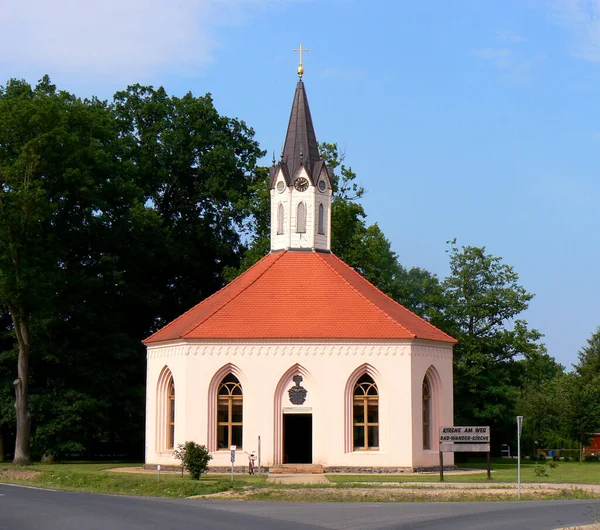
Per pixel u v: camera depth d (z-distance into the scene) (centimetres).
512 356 8181
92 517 3272
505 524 3138
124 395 7381
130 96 8875
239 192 8869
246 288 6112
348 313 5909
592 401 8538
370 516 3391
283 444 5753
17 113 6203
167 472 5794
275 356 5753
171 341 5997
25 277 6316
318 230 6569
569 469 6681
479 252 8231
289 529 2972
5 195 6116
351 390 5744
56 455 7244
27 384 6638
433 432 5991
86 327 7506
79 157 6619
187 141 8819
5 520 3206
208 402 5756
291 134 6694
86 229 7412
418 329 5988
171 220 8969
